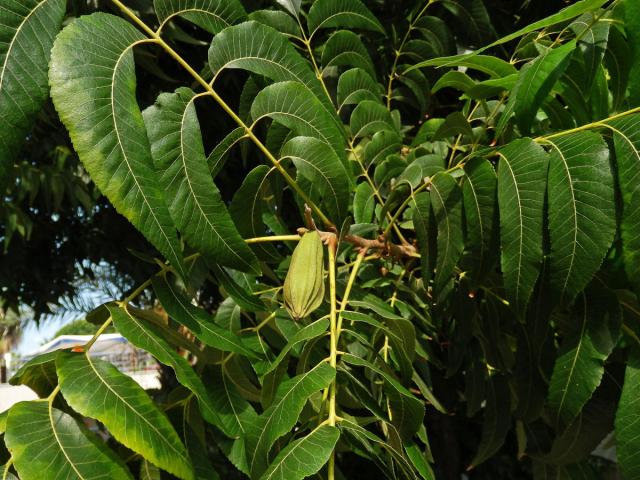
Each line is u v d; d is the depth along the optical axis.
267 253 0.44
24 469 0.24
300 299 0.37
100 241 1.38
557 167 0.35
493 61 0.44
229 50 0.38
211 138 0.98
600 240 0.33
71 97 0.28
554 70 0.39
